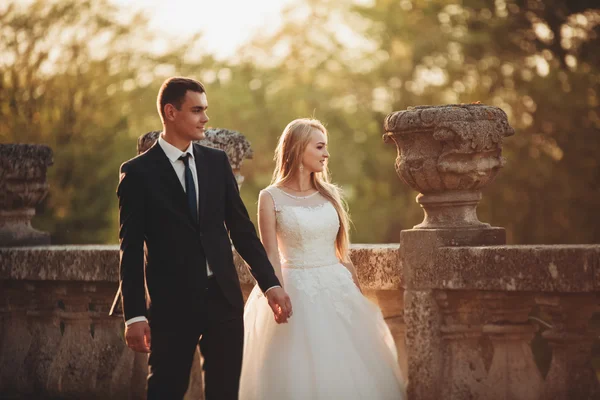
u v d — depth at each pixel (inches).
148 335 197.0
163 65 1107.9
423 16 1142.3
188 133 204.2
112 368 292.2
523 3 1035.3
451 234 225.9
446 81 1085.1
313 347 227.9
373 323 235.0
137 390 283.6
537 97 979.3
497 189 989.8
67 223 957.2
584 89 966.4
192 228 201.6
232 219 211.9
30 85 957.2
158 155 205.3
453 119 220.7
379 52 1201.4
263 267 209.9
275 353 230.5
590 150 968.3
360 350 230.5
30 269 306.7
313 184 244.2
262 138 1234.0
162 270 200.5
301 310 231.0
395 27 1165.7
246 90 1251.2
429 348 228.2
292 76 1290.6
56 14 953.5
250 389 232.8
